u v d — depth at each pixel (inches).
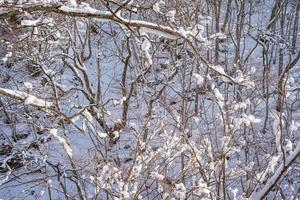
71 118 242.5
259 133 447.2
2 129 535.5
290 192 360.2
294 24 708.0
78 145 472.7
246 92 482.0
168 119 420.2
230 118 272.4
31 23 250.1
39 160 358.6
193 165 279.6
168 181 279.7
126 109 465.1
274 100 542.0
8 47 402.9
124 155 388.8
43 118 411.5
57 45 501.0
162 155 292.7
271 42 608.4
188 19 463.5
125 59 540.4
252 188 278.4
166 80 450.9
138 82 504.4
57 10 230.2
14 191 443.2
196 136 406.0
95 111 356.8
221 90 531.2
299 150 214.5
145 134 319.3
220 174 258.5
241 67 525.7
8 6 223.6
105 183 263.4
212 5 658.2
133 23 237.8
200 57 242.2
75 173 299.0
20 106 519.2
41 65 401.1
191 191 261.0
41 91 457.7
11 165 411.2
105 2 241.1
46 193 430.9
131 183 281.9
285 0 635.5
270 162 235.6
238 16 603.8
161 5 370.0
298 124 241.4
